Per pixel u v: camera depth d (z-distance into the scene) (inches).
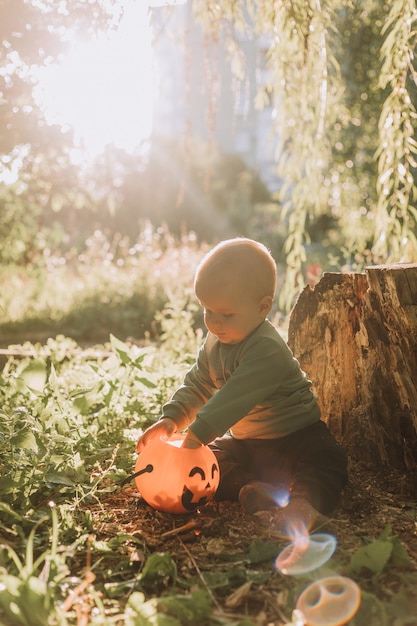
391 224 181.5
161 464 105.7
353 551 92.5
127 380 159.8
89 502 111.4
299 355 137.5
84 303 421.1
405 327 119.2
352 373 131.3
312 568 86.5
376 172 307.6
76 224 692.1
